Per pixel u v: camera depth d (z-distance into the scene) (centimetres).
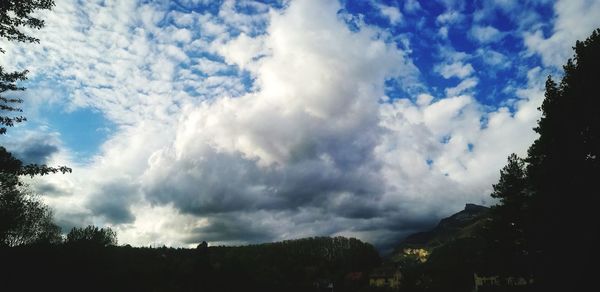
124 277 3111
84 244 2861
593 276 2152
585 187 2231
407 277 7825
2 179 1452
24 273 2198
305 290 8375
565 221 2291
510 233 3734
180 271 4856
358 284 10962
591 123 2281
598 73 2239
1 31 1309
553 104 2531
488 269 4194
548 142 2539
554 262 2378
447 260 7800
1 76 1338
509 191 3828
